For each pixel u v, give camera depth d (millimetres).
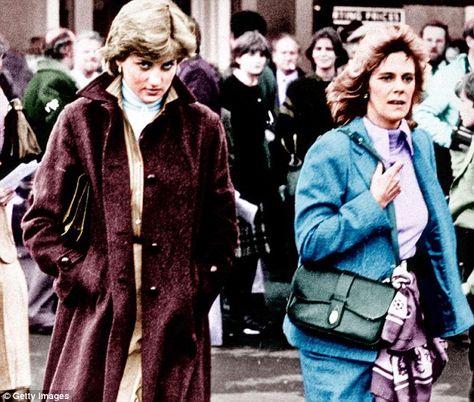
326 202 8328
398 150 8469
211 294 8062
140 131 7953
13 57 16219
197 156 7988
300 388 12781
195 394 7961
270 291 16953
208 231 8109
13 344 10867
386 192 8258
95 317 7902
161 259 7898
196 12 21844
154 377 7852
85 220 7973
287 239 16078
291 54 18672
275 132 15508
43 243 7984
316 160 8375
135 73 7863
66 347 7988
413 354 8422
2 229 10906
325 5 21344
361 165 8367
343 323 8266
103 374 7895
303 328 8367
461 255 12242
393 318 8250
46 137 14602
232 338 14953
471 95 13984
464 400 12422
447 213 8523
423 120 15539
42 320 15078
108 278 7883
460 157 14102
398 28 8453
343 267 8383
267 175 15000
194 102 8047
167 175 7914
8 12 20516
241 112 14797
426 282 8508
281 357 14086
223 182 8109
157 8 7871
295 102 15422
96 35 16219
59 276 7984
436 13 20703
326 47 16312
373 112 8477
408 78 8438
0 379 10844
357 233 8227
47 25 20750
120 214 7863
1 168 10977
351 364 8359
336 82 8570
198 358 8031
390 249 8352
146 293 7887
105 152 7898
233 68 14961
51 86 14594
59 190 7977
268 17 21516
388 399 8352
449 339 14797
